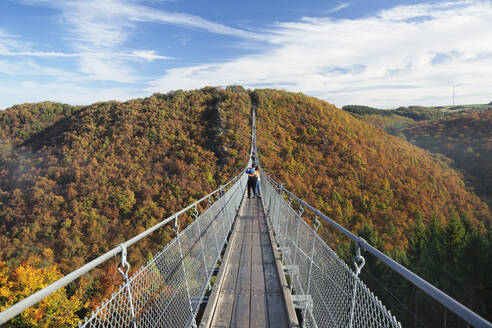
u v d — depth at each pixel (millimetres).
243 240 4785
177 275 1891
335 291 1418
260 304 2666
